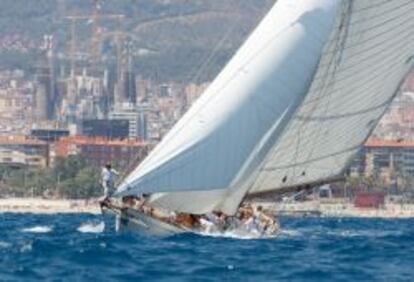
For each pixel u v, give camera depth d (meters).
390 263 150.38
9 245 164.12
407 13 186.12
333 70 180.62
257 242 168.75
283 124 169.38
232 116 167.12
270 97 168.12
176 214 172.25
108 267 140.25
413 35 188.38
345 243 175.62
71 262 144.25
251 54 169.00
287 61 169.12
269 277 135.38
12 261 144.88
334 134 184.62
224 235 172.62
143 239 166.12
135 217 170.62
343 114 184.50
